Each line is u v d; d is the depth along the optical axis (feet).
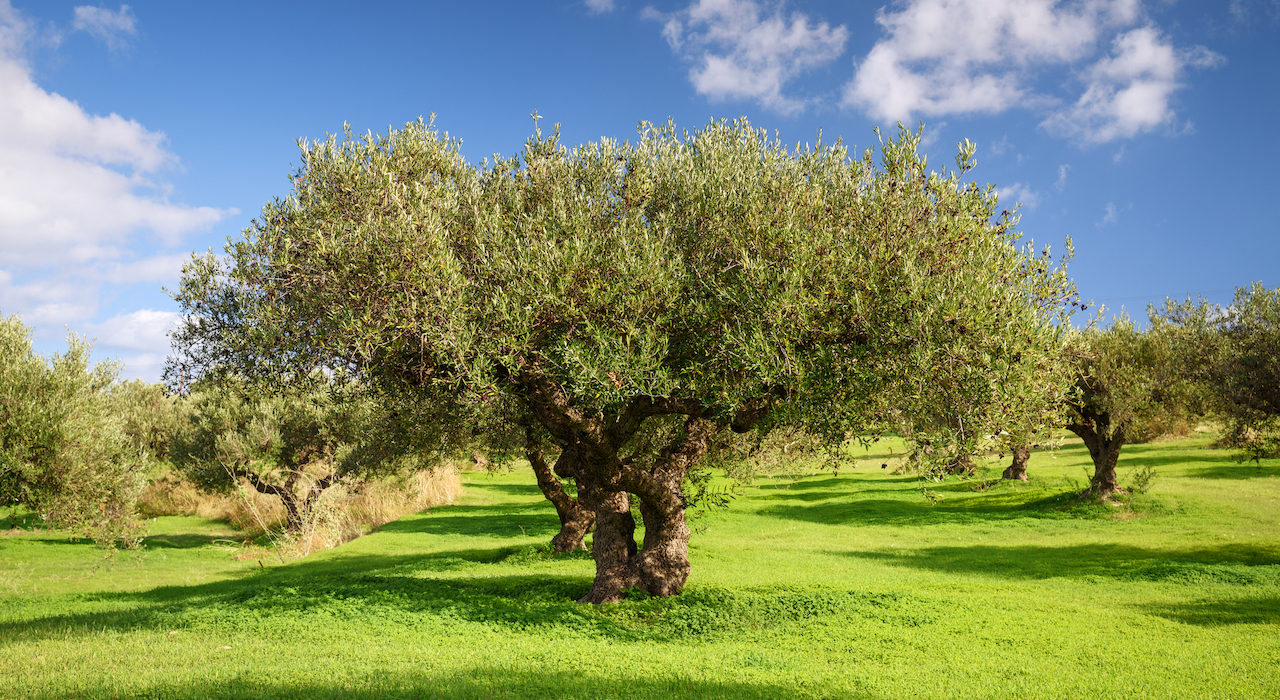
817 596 45.44
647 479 43.65
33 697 23.81
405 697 24.13
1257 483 105.40
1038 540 84.74
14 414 54.90
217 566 78.07
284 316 35.78
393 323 32.50
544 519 108.99
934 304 30.99
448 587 48.01
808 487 146.92
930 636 36.65
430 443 70.38
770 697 25.70
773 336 32.65
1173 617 42.27
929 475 33.78
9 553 83.46
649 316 34.81
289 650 31.71
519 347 32.86
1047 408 33.24
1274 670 30.55
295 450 101.30
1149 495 99.45
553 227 36.68
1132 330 92.07
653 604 43.50
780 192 37.99
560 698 24.73
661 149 42.88
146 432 120.57
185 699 23.53
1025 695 26.89
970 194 34.65
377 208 35.60
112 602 53.01
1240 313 67.05
